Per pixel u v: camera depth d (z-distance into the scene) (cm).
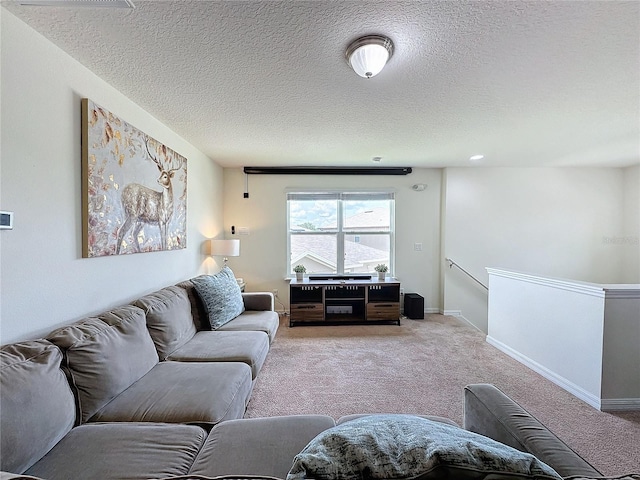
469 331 385
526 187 464
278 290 472
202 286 274
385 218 479
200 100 225
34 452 103
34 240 147
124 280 217
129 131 216
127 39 153
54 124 158
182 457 110
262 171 459
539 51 165
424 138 317
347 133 301
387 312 416
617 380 211
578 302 230
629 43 157
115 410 138
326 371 268
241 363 195
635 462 162
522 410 115
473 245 464
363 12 135
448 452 62
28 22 140
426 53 166
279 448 112
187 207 327
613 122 271
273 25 143
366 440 69
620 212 468
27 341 132
